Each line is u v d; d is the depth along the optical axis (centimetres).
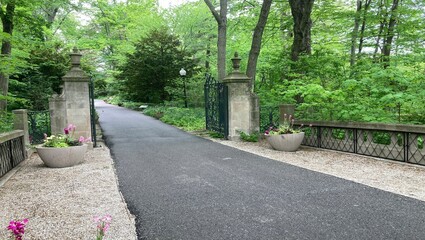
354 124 712
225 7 1345
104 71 3403
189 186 488
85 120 867
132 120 1798
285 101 1117
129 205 404
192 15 2377
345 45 1355
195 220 349
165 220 351
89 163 676
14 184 512
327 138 804
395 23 1146
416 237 296
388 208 373
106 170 605
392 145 636
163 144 949
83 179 536
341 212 364
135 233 315
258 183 499
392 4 1201
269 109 1085
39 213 375
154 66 2405
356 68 895
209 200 418
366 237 298
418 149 584
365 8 1167
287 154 755
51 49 1716
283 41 1644
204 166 636
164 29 2470
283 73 1156
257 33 1170
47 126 952
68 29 2280
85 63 2045
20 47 1252
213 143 955
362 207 378
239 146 891
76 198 431
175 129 1367
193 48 2577
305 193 440
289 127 845
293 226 327
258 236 305
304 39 1171
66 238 305
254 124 1025
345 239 294
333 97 790
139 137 1123
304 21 1158
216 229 323
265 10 1152
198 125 1411
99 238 241
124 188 483
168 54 2389
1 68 848
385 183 482
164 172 588
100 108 2894
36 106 1544
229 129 1017
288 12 1697
